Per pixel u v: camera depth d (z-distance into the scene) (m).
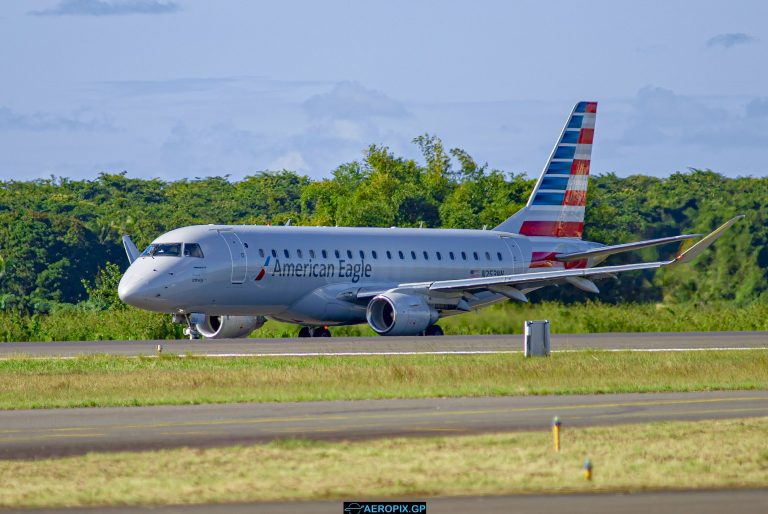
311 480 68.75
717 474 70.19
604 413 98.50
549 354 154.00
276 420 94.25
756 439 82.00
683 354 157.00
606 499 64.19
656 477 69.25
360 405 104.50
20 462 75.38
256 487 67.06
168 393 113.19
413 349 165.88
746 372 133.12
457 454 76.31
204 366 138.38
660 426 88.56
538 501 63.75
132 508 62.94
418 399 109.06
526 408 102.00
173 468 72.56
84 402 106.31
